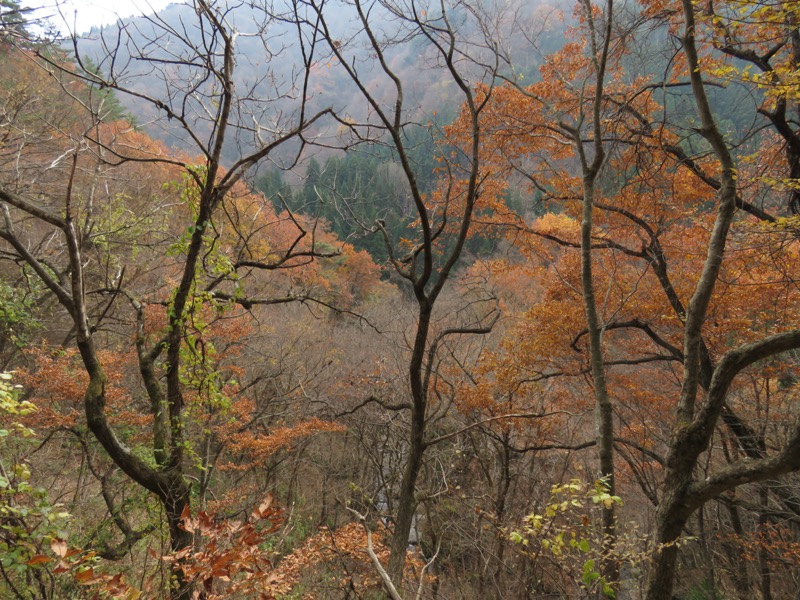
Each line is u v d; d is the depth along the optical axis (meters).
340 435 17.11
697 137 10.34
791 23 6.17
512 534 4.61
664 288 10.48
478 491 12.59
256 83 6.12
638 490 12.11
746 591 11.41
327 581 9.51
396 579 6.88
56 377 9.56
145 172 13.58
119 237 11.40
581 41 9.84
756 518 11.48
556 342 12.03
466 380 13.99
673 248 10.59
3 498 4.08
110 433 5.70
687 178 10.51
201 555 4.28
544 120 10.88
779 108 8.02
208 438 10.39
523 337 13.44
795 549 9.41
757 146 9.04
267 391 16.70
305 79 5.62
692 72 6.23
